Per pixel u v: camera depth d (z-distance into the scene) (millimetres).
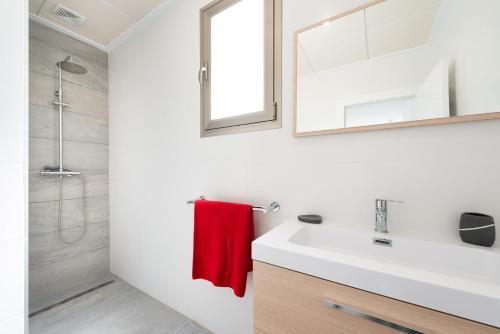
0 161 862
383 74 792
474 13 653
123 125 1828
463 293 396
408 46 754
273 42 1065
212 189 1273
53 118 1626
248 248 975
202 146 1315
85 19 1576
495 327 373
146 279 1663
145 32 1646
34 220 1534
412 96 740
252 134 1122
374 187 821
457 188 688
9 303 884
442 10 704
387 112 780
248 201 1139
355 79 843
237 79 1225
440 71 698
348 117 854
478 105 641
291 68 1009
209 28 1287
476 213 652
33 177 1528
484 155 651
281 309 612
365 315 479
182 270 1425
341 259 538
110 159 1954
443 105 689
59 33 1675
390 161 791
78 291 1686
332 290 530
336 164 897
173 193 1465
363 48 831
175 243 1460
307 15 964
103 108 1928
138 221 1710
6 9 879
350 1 865
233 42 1239
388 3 788
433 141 721
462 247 611
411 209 757
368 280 485
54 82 1636
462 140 679
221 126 1245
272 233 760
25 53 924
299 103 962
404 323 446
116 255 1907
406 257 687
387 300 464
